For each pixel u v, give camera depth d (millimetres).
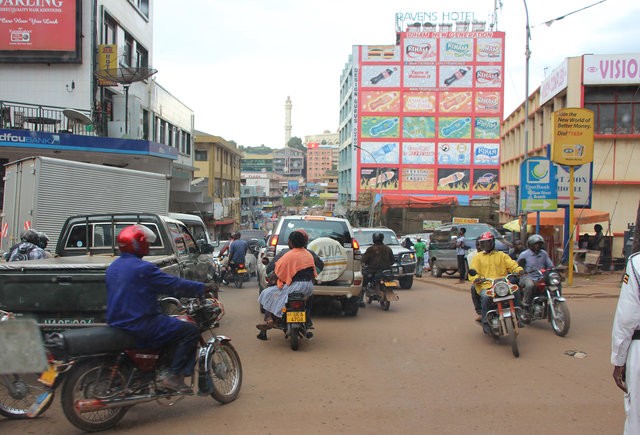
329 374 6652
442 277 21422
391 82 68250
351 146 73000
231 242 17922
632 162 22297
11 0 21016
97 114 21594
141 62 28469
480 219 48719
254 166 158500
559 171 16797
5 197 13211
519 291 9391
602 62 21938
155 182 14945
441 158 68062
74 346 4484
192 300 5715
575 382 6320
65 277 6148
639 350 3559
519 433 4762
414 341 8586
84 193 12664
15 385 4996
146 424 4957
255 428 4855
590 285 14727
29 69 21406
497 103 67438
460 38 67625
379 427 4891
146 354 4871
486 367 6992
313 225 10977
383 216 49531
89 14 21578
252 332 9359
